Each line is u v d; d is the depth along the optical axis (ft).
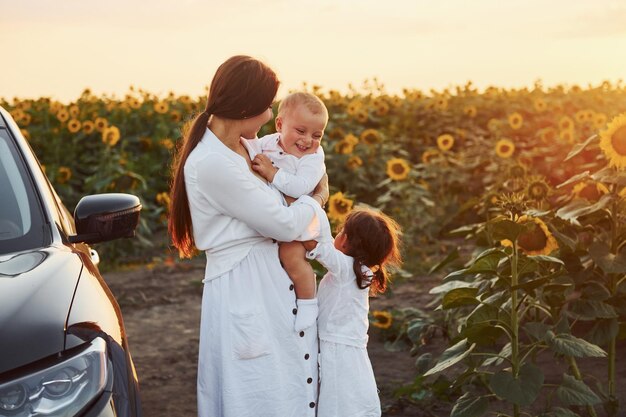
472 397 13.32
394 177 31.89
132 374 9.34
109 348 9.10
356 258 11.03
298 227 10.24
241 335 10.09
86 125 39.73
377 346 20.12
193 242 10.70
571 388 12.83
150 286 27.32
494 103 53.98
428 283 26.18
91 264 11.27
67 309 9.20
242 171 10.08
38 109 49.21
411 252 29.99
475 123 52.60
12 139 12.53
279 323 10.30
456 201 35.04
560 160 36.76
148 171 41.24
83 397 8.40
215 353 10.31
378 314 19.98
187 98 52.95
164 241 33.55
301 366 10.43
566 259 15.55
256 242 10.32
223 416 10.27
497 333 13.32
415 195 33.45
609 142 14.66
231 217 10.21
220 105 10.10
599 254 14.84
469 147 46.09
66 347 8.65
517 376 12.84
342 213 21.22
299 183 10.58
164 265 30.25
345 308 10.94
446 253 30.07
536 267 13.37
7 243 10.73
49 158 41.96
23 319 8.73
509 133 46.55
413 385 15.46
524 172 23.31
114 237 11.95
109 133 35.53
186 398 17.34
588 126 38.73
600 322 14.97
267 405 10.16
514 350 12.97
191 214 10.38
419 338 18.71
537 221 13.52
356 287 10.98
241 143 10.67
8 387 8.11
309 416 10.50
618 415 14.92
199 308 24.76
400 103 52.47
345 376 10.90
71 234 12.05
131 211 12.04
